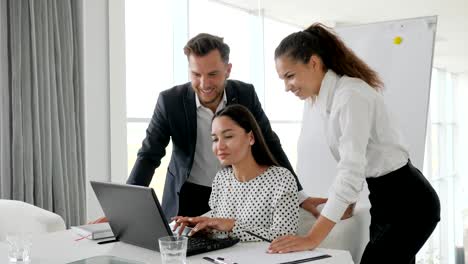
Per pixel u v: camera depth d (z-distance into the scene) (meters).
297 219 1.63
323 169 3.29
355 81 1.63
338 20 5.99
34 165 2.87
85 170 3.16
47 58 2.91
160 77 4.23
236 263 1.28
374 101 1.62
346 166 1.52
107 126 3.51
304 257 1.33
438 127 10.16
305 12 5.58
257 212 1.67
